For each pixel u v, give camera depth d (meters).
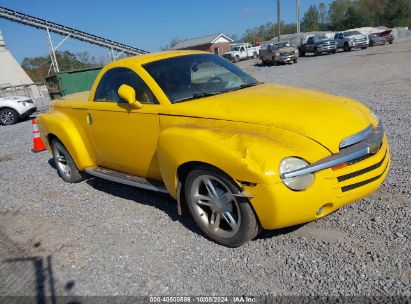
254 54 51.44
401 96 9.98
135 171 4.64
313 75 18.77
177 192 3.81
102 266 3.55
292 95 3.93
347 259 3.16
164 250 3.69
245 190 3.16
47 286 3.37
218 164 3.25
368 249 3.25
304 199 3.06
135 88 4.37
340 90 12.53
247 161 3.09
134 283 3.24
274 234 3.68
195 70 4.52
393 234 3.41
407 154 5.31
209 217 3.74
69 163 5.77
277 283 3.01
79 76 16.83
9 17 38.91
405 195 4.07
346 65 22.06
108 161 5.01
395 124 7.04
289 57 30.77
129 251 3.75
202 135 3.42
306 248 3.39
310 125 3.31
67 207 5.06
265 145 3.14
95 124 4.90
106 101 4.78
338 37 39.97
